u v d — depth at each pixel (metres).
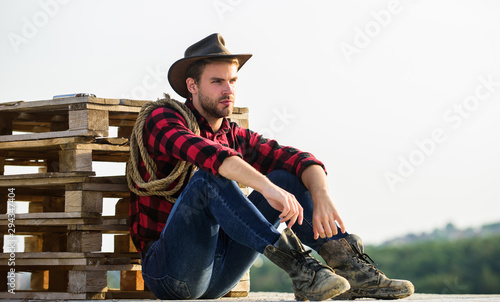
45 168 5.41
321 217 3.45
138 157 3.79
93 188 4.13
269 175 3.70
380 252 22.28
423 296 4.26
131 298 4.29
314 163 3.66
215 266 3.67
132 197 3.91
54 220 4.15
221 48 3.82
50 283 4.82
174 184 3.74
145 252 3.76
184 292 3.55
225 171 3.15
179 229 3.33
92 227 4.11
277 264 3.18
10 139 4.40
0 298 4.20
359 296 3.49
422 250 21.98
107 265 4.07
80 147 4.16
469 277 21.09
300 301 3.20
